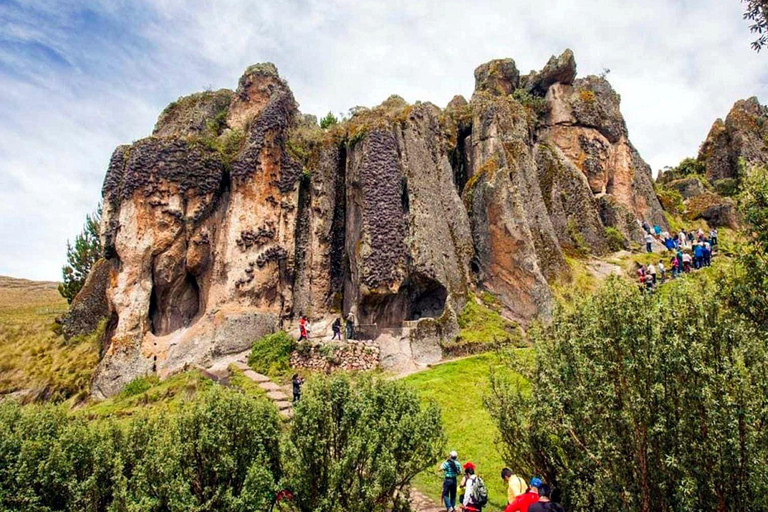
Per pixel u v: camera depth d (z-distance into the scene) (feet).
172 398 79.82
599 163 137.49
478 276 105.29
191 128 116.88
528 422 42.37
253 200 101.71
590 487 36.68
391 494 39.17
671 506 32.53
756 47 39.88
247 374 83.82
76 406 88.17
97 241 142.41
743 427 29.66
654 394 32.81
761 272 36.45
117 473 37.01
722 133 185.26
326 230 107.86
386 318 93.66
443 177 110.11
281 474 39.47
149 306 96.22
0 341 109.19
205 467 38.34
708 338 31.73
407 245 94.73
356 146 103.50
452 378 76.18
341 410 39.83
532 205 111.14
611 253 122.42
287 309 102.58
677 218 151.64
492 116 117.70
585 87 149.07
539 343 43.78
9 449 37.58
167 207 97.45
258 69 121.08
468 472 44.29
